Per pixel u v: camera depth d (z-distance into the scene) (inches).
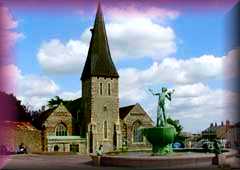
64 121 3403.1
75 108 3799.2
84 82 3686.0
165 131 1305.4
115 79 3629.4
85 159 1772.9
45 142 3198.8
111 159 1232.2
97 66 3599.9
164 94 1330.0
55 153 2591.0
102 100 3550.7
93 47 3678.6
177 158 1117.1
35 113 3526.1
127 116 3649.1
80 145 3378.4
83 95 3681.1
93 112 3496.6
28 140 3075.8
